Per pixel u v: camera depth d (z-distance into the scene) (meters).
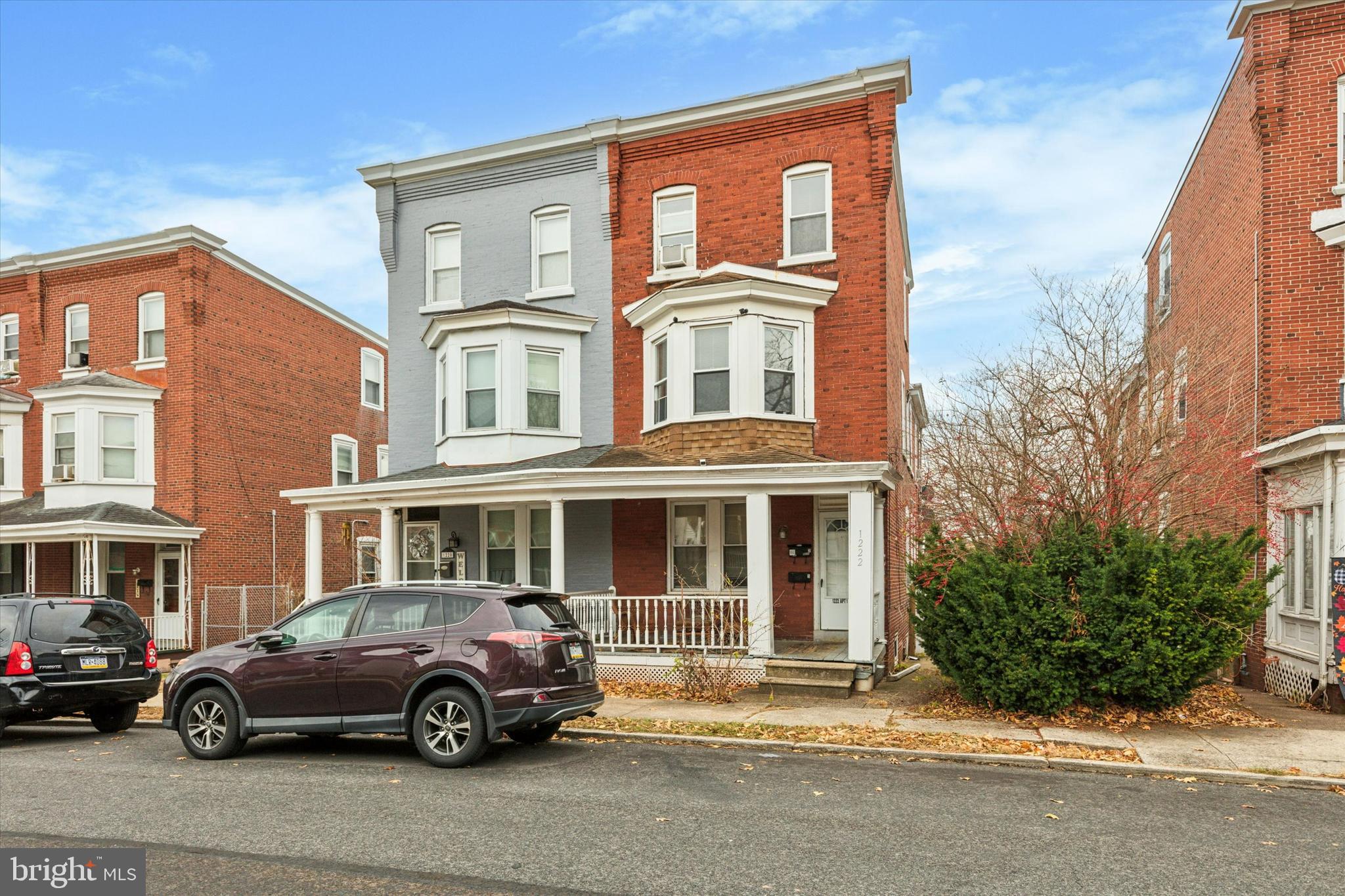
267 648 9.07
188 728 9.20
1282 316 13.45
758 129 16.31
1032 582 10.51
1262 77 13.73
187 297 21.14
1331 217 13.08
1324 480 11.51
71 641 10.59
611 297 17.22
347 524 23.52
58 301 22.48
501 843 6.07
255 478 22.84
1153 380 12.55
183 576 21.08
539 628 8.69
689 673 12.68
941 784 7.76
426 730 8.51
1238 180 15.12
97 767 8.87
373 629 8.93
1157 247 22.61
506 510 17.47
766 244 16.14
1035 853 5.86
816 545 15.43
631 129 16.98
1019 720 10.47
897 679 14.97
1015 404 12.77
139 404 21.25
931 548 11.76
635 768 8.43
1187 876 5.45
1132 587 10.21
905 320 22.02
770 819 6.64
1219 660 9.98
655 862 5.69
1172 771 8.16
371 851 5.92
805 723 10.52
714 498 15.93
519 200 18.03
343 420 26.52
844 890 5.21
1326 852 5.93
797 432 15.34
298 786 7.79
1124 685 10.04
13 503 22.19
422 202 18.75
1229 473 13.17
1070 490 12.03
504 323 16.59
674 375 15.55
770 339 15.38
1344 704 11.12
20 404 22.53
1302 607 12.41
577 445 17.12
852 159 15.64
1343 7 13.39
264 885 5.32
